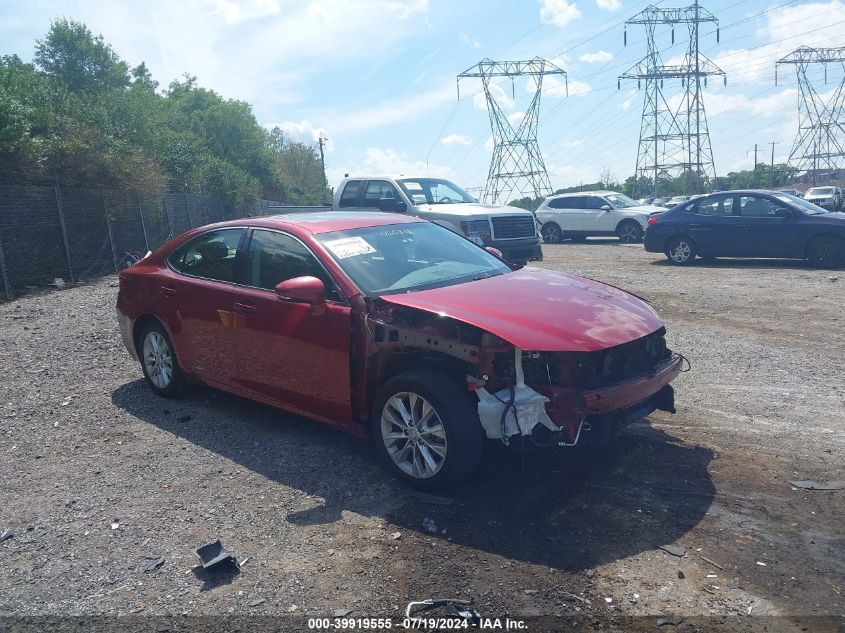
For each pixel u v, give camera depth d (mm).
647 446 5012
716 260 16391
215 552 3699
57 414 6074
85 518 4227
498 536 3840
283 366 5117
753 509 4055
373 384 4719
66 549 3885
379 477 4648
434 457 4363
